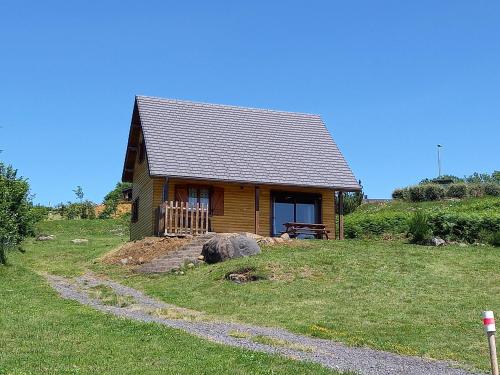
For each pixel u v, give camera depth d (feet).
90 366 32.89
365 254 77.46
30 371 31.32
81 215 170.71
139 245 89.76
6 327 41.88
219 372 32.55
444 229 88.69
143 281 72.02
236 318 53.01
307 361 37.24
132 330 42.45
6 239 76.74
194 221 94.32
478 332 48.57
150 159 97.96
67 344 37.70
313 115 121.08
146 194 106.32
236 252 77.00
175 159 99.55
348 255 76.59
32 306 51.31
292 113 119.85
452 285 63.82
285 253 77.71
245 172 101.65
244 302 59.11
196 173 98.02
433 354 42.91
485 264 71.97
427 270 69.77
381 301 58.44
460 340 46.47
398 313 54.39
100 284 70.13
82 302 56.70
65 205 172.55
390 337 47.09
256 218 100.99
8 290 60.03
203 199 101.96
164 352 36.55
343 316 53.57
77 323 44.34
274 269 69.46
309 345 43.68
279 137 112.16
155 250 86.02
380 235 102.32
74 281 71.97
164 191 95.91
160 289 66.33
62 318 46.14
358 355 41.52
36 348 36.45
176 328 44.47
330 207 107.86
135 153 118.73
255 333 46.60
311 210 107.55
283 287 64.18
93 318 46.55
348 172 108.06
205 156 102.22
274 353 38.73
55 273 77.97
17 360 33.50
